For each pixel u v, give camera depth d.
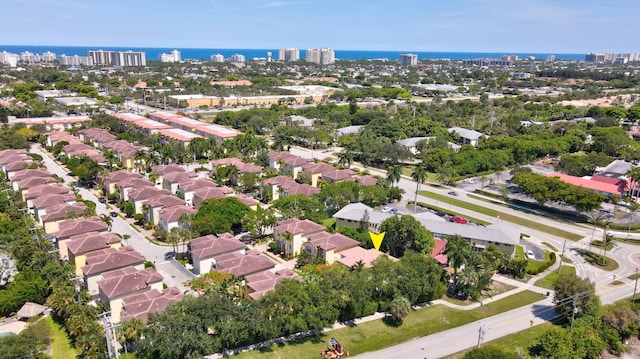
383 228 114.69
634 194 164.00
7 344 69.44
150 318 72.56
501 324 88.06
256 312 76.69
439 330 85.44
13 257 95.69
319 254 106.88
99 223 113.50
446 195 164.12
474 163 189.75
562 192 143.00
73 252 98.25
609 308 92.44
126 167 180.75
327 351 76.56
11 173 158.25
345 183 146.38
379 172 191.75
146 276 89.44
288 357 75.31
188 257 109.38
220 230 115.94
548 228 135.88
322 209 135.00
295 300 78.94
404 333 84.06
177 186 151.75
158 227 124.31
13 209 122.94
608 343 81.50
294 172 174.88
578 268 111.94
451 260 96.88
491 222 136.88
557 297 91.19
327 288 83.75
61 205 124.44
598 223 131.38
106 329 70.06
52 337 78.69
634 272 110.25
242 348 77.19
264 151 195.12
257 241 120.38
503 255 109.88
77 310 76.94
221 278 86.56
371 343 80.44
